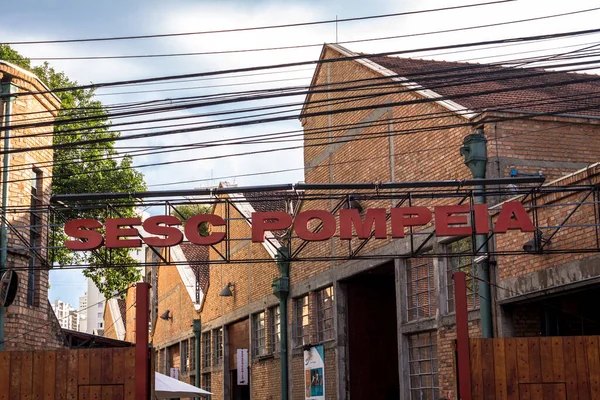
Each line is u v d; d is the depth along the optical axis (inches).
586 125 748.6
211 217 653.9
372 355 1003.3
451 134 775.1
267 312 1238.9
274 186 632.4
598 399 456.8
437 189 791.7
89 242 634.8
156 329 1941.4
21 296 682.8
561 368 459.5
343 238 646.5
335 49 1034.1
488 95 852.0
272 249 1220.5
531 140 725.9
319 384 1015.6
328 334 1035.3
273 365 1208.8
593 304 659.4
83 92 1252.5
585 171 600.1
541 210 647.1
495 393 455.8
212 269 1545.3
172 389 727.7
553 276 621.9
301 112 1129.4
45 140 753.0
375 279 1008.9
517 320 682.2
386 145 901.2
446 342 765.9
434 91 835.4
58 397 451.2
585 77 1037.2
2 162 682.8
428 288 814.5
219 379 1451.8
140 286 459.2
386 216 656.4
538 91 908.0
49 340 750.5
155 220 642.8
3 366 454.0
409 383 844.0
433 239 797.9
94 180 1180.5
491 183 622.8
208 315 1536.7
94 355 455.8
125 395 449.7
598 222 585.0
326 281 1036.5
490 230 625.3
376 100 923.4
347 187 638.5
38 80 727.1
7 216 681.0
